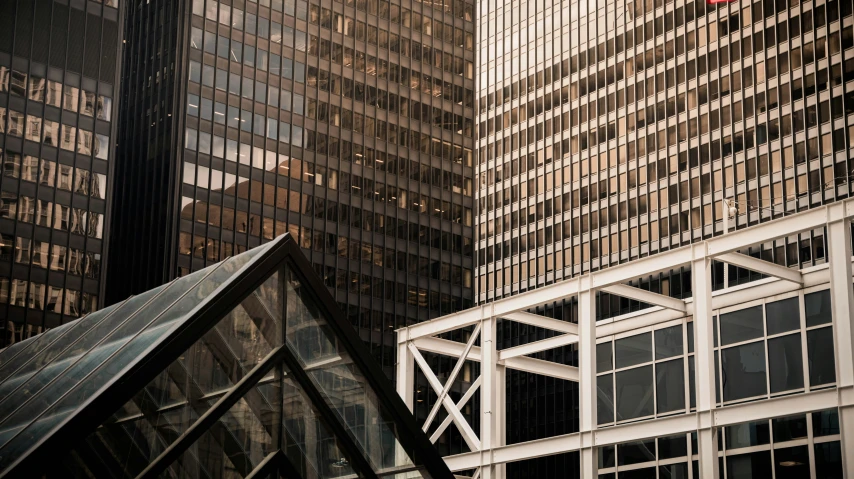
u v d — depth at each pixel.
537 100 141.38
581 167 134.00
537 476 125.12
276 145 125.44
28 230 107.12
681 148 123.88
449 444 129.62
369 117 134.75
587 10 138.12
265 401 23.62
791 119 114.31
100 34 115.75
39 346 29.47
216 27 123.56
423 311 134.88
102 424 21.05
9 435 21.86
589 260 130.25
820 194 110.25
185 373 22.50
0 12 109.44
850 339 36.69
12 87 108.69
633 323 53.03
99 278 110.75
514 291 137.38
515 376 132.75
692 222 120.88
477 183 145.50
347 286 128.25
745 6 120.88
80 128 112.56
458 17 146.88
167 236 115.62
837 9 112.62
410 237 135.75
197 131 119.69
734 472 55.06
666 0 129.00
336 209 129.38
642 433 41.12
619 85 132.12
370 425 25.19
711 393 39.81
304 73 129.50
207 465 22.28
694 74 124.38
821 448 51.12
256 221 121.88
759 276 104.94
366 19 136.62
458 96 145.00
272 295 24.47
